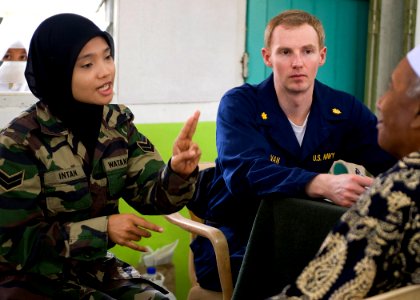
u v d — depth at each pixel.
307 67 1.99
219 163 2.05
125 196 1.79
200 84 3.21
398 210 1.05
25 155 1.56
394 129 1.16
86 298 1.61
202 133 3.24
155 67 3.08
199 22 3.16
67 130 1.63
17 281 1.55
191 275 2.35
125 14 2.97
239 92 2.07
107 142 1.69
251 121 2.00
